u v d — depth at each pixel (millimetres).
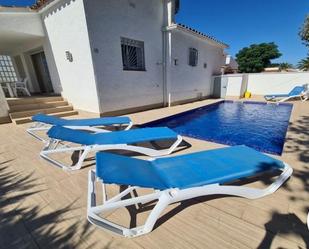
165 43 9188
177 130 6355
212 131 6199
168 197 1809
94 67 6332
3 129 5820
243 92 14188
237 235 1740
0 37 7723
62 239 1753
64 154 3830
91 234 1805
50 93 9531
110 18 6582
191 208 2121
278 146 4352
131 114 8008
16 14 6914
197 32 10227
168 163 2457
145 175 2039
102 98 6797
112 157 2289
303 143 4027
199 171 2207
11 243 1729
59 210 2156
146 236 1760
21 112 6719
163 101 10031
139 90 8367
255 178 2707
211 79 14289
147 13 8016
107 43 6633
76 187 2621
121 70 7344
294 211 2010
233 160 2525
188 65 11023
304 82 12367
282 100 10703
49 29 7457
